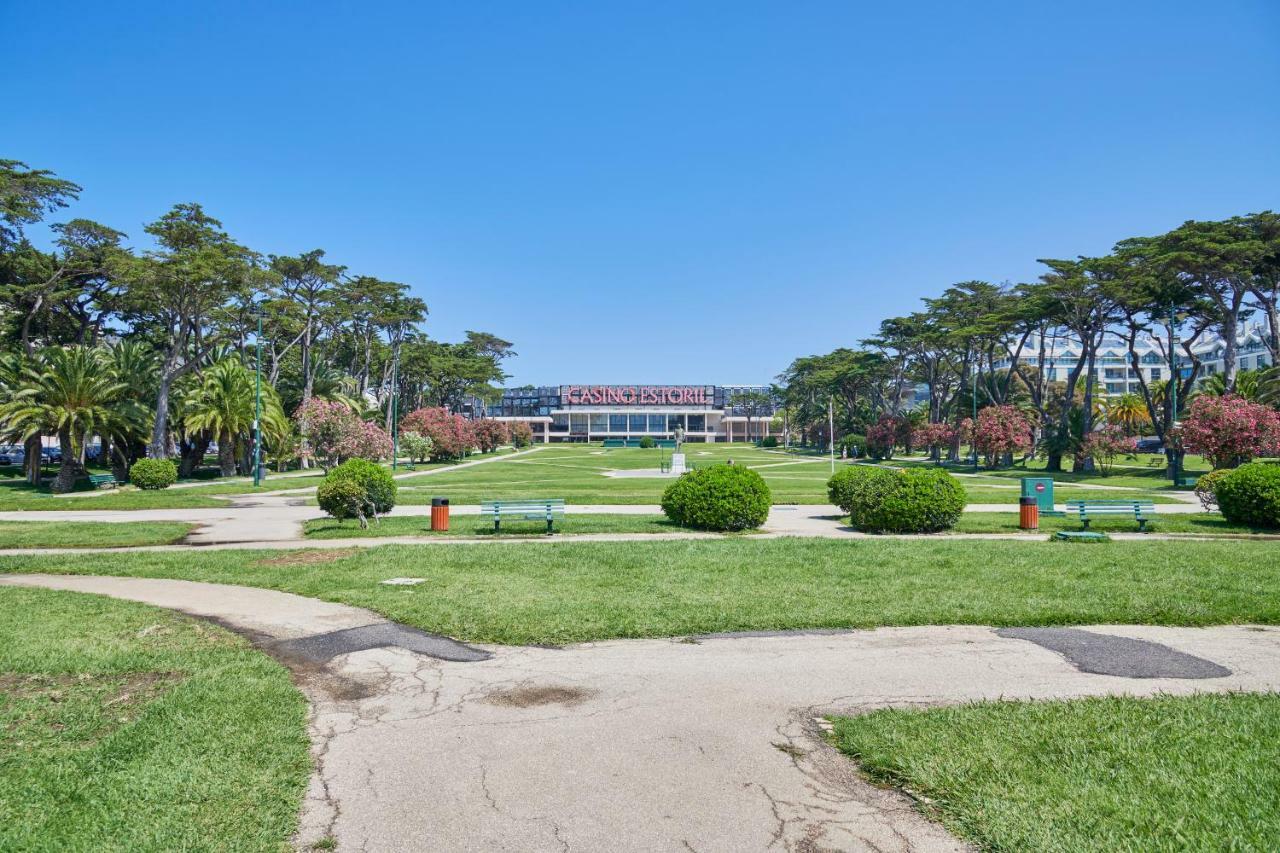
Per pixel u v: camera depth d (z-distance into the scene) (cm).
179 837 428
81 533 1861
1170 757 520
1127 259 4844
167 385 4366
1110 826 430
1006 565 1276
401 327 7581
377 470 2158
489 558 1372
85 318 5172
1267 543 1587
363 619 955
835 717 622
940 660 779
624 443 15825
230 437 4772
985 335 6412
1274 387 4366
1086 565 1270
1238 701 637
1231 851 402
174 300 4384
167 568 1325
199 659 775
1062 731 571
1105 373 12706
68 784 490
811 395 11962
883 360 8769
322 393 6206
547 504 1862
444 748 564
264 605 1036
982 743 550
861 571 1230
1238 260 4169
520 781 508
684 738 582
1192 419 3709
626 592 1084
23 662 759
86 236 4656
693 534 1783
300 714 620
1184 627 909
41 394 3747
